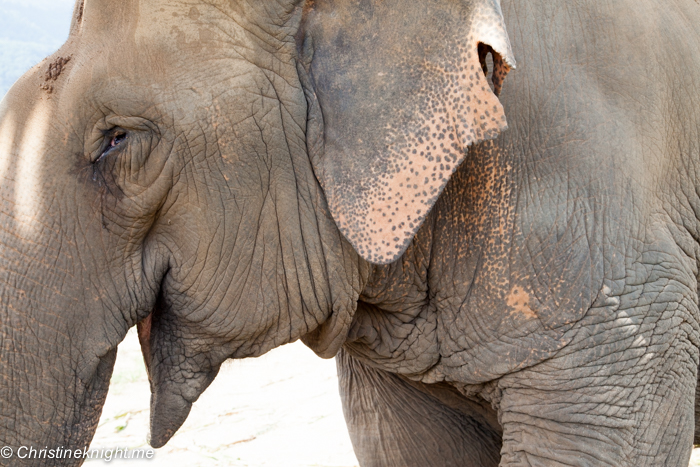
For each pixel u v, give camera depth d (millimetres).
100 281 1841
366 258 1903
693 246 2299
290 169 1947
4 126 1840
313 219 2000
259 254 1960
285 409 4820
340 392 3012
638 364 2100
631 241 2107
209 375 2080
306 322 2078
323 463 4012
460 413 2764
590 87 2131
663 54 2248
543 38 2141
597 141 2098
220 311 1974
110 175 1845
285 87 1919
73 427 1840
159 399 2045
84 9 1883
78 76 1826
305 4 1941
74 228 1807
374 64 1901
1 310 1759
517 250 2104
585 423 2084
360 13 1908
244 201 1913
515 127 2115
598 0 2188
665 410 2150
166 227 1913
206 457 4074
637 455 2115
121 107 1816
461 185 2182
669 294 2145
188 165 1864
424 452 2820
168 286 1966
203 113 1841
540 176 2102
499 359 2146
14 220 1779
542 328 2094
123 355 5828
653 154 2178
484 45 1864
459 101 1838
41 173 1794
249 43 1878
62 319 1790
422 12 1867
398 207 1891
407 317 2322
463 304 2207
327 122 1944
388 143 1894
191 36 1835
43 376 1780
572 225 2080
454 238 2207
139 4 1832
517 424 2180
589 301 2066
